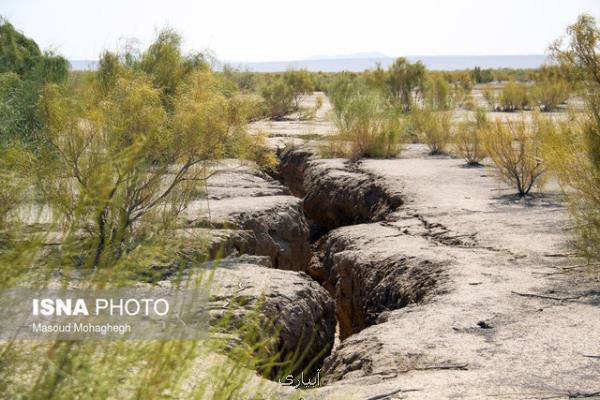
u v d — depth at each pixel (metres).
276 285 9.00
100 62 11.70
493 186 16.41
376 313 10.16
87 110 9.95
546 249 10.48
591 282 8.73
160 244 8.53
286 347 8.16
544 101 38.31
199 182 10.65
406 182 17.06
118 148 9.17
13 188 5.08
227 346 5.34
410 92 41.03
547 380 5.77
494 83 76.12
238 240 11.32
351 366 6.93
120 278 3.40
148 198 9.38
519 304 8.01
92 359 3.15
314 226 19.17
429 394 5.53
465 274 9.38
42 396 2.91
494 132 16.25
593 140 9.34
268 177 18.20
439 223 12.75
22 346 3.16
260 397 4.00
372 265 10.95
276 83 40.25
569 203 9.81
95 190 3.49
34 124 10.16
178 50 13.94
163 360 3.36
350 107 24.00
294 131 29.34
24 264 3.28
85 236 7.56
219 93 11.28
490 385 5.69
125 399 3.15
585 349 6.50
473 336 7.03
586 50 10.72
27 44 15.77
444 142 23.47
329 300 9.90
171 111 11.15
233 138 11.09
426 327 7.40
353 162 21.58
